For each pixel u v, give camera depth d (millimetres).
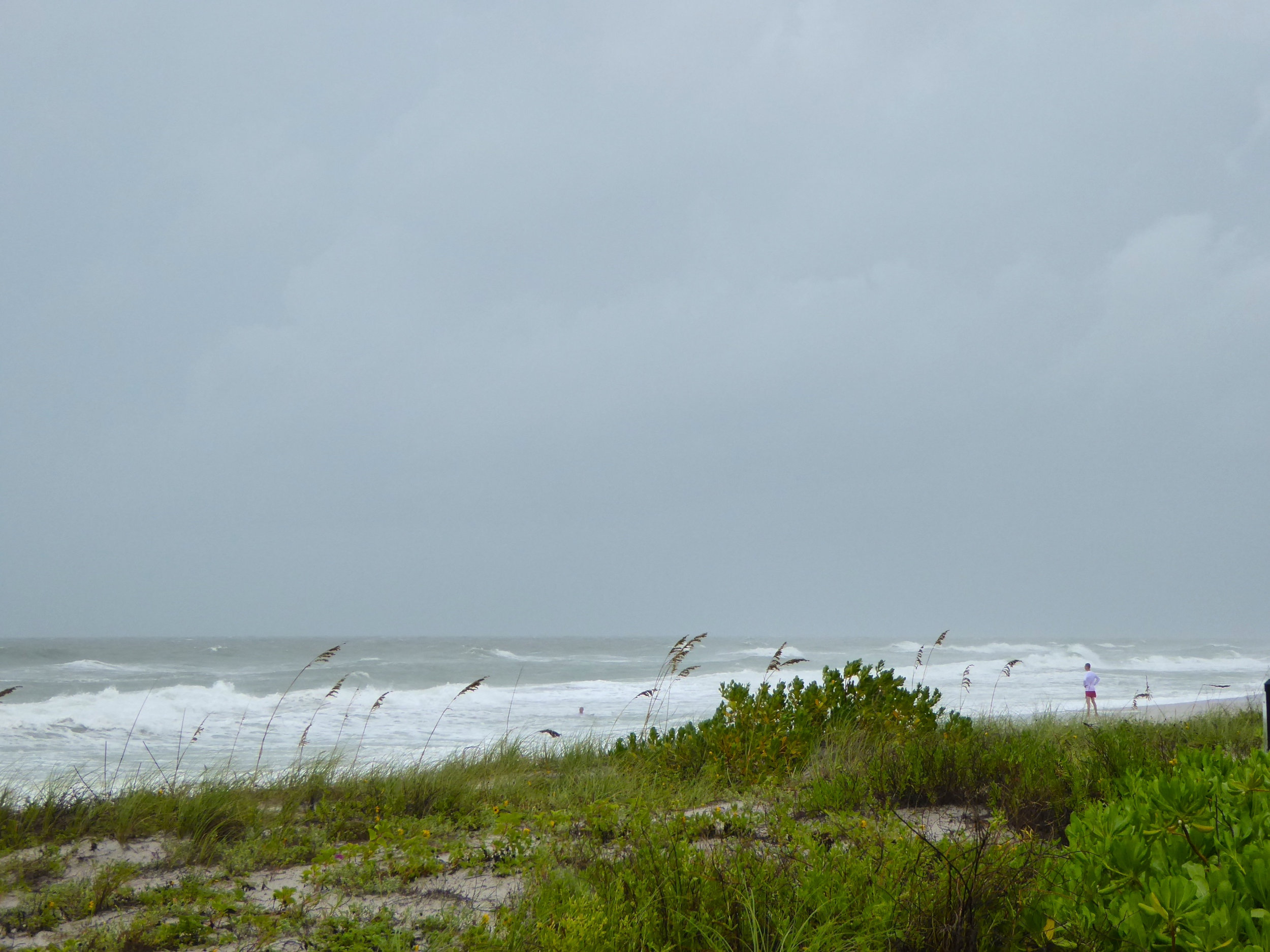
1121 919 2449
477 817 6375
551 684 35688
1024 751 6656
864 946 2928
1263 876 2422
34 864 4926
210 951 3709
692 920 3215
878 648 77688
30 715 20391
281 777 7711
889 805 5000
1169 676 43688
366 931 3816
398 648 67625
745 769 7535
